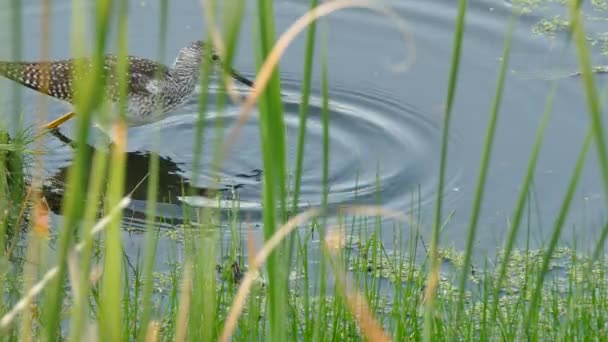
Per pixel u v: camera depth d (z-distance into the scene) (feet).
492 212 45.34
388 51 59.52
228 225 43.75
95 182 15.07
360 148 51.60
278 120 14.90
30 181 45.91
